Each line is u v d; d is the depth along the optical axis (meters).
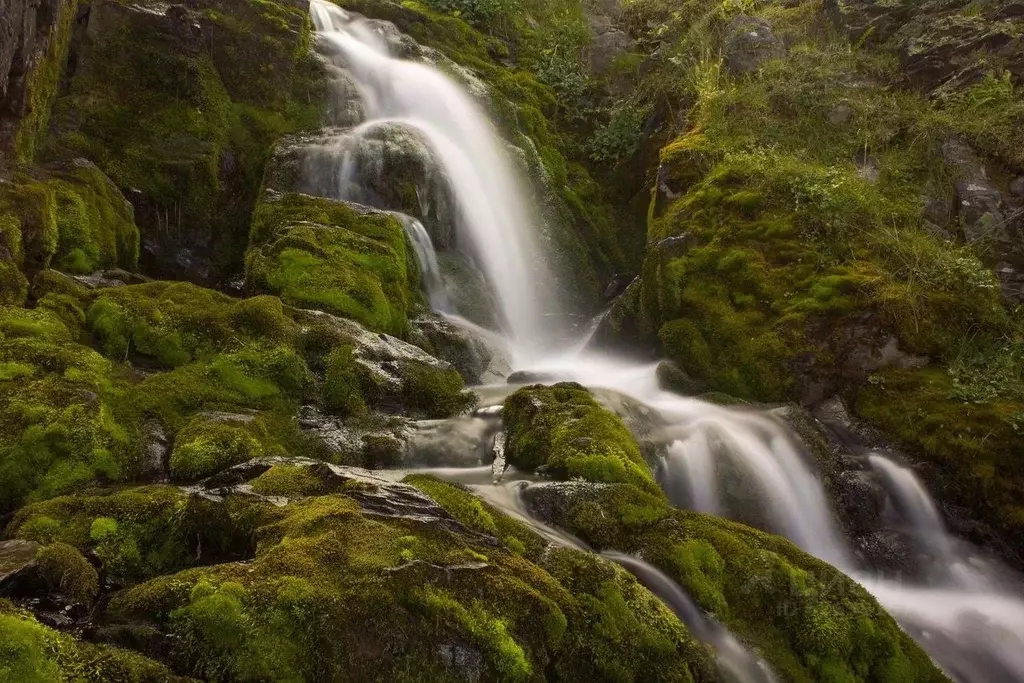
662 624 3.40
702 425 5.94
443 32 11.98
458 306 8.18
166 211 7.66
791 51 10.77
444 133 9.83
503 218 9.73
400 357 5.79
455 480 4.54
